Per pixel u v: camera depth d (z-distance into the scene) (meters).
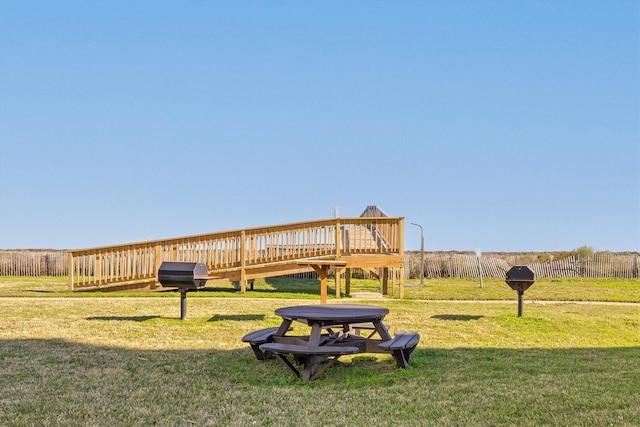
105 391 6.22
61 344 8.88
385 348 6.93
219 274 17.00
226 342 9.19
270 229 17.19
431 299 15.80
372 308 7.62
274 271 17.11
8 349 8.48
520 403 5.66
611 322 11.57
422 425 5.02
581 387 6.33
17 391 6.19
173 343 9.06
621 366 7.77
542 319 11.45
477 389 6.26
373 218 16.94
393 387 6.44
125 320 11.02
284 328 7.74
